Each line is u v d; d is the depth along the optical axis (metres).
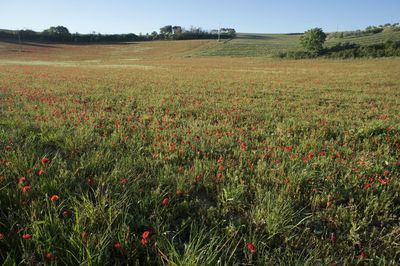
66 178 3.87
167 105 10.62
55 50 83.50
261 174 4.56
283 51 68.94
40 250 2.56
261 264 2.71
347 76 26.47
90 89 15.11
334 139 7.14
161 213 3.39
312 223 3.46
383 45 53.59
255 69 36.09
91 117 7.79
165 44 94.94
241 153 5.44
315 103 12.39
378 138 6.70
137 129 7.00
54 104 9.84
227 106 10.82
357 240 3.16
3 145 4.94
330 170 4.86
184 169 4.68
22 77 21.48
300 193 4.05
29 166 4.15
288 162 4.96
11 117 7.48
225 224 3.41
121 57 70.12
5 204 3.31
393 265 2.81
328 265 2.74
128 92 14.13
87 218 3.06
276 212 3.28
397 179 4.54
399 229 3.34
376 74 27.94
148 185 4.07
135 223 3.20
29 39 101.00
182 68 37.66
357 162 5.25
